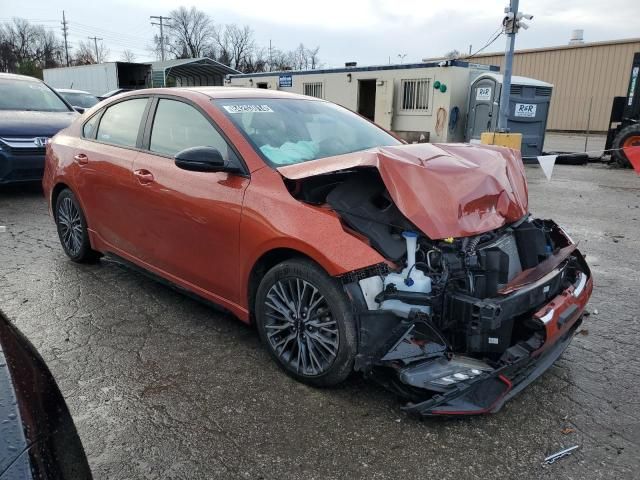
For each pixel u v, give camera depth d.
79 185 4.60
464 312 2.70
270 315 3.18
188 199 3.50
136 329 3.76
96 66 28.98
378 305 2.77
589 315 4.10
